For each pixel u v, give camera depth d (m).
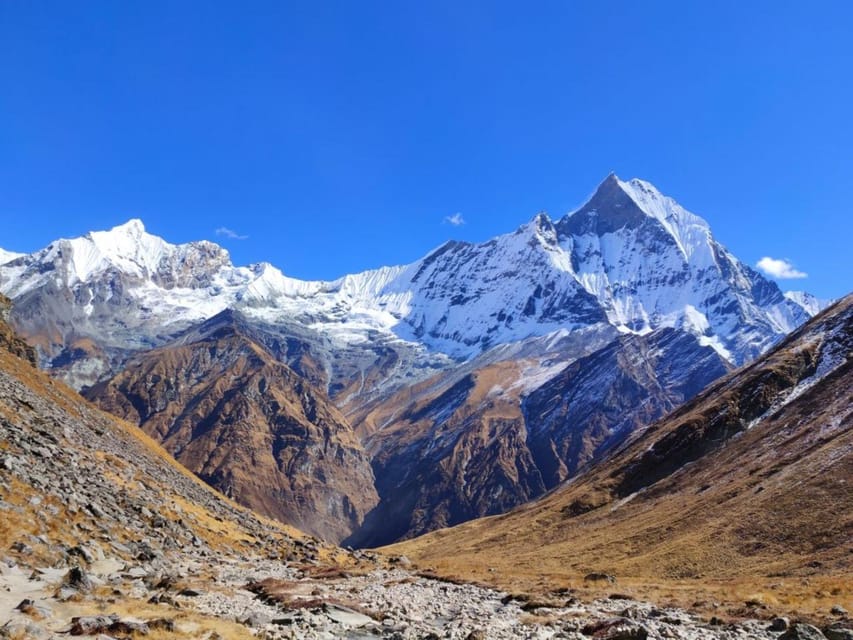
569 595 59.62
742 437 162.50
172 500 81.38
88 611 29.83
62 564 39.72
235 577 56.62
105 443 93.62
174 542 61.78
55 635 24.73
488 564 126.25
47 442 67.88
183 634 28.03
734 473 137.88
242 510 122.00
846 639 34.03
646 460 180.75
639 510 151.88
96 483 63.44
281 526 133.75
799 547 85.44
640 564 98.50
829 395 146.50
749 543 93.06
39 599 29.98
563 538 153.00
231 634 29.83
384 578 73.81
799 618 41.16
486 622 41.19
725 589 63.97
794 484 106.62
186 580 47.72
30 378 107.31
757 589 61.69
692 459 171.88
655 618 43.62
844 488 95.69
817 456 113.38
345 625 38.72
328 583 62.84
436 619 45.66
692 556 94.69
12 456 53.88
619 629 36.62
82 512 51.66
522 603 55.16
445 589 65.94
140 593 37.94
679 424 188.00
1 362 100.56
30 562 37.88
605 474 190.50
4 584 32.12
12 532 40.66
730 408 177.62
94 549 45.72
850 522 84.88
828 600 49.50
